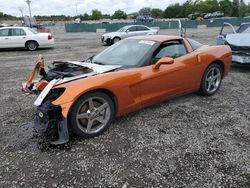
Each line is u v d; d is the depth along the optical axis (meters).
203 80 5.17
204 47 5.34
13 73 8.46
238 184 2.73
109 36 17.81
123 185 2.74
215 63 5.38
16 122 4.32
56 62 4.47
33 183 2.79
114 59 4.47
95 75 3.71
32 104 5.20
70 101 3.33
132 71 3.98
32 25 40.78
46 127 3.34
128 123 4.15
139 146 3.48
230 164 3.06
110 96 3.79
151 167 3.03
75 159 3.20
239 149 3.38
